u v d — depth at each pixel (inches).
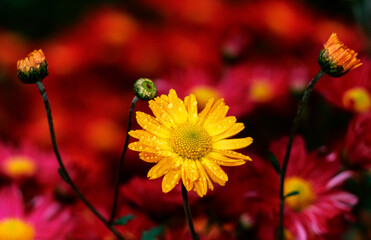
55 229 20.7
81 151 26.0
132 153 24.2
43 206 21.0
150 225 20.2
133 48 28.5
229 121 17.8
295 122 17.6
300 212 20.5
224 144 17.6
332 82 22.2
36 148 23.7
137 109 24.5
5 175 22.7
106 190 22.1
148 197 19.8
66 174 17.8
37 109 28.5
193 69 24.6
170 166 17.2
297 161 20.7
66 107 28.2
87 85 29.0
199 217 20.3
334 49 17.2
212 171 17.3
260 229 20.0
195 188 16.9
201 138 17.5
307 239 20.0
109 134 26.7
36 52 17.2
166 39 28.6
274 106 24.3
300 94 22.8
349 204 20.4
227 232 20.2
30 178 22.5
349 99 21.8
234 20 28.6
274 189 20.1
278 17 28.2
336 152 21.1
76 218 20.8
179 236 20.0
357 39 29.0
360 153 20.2
